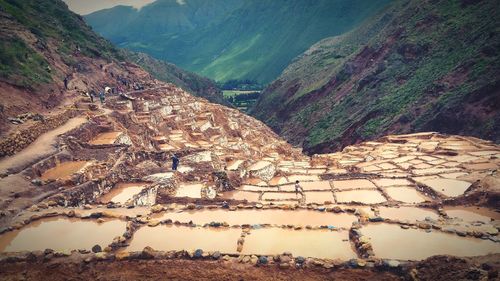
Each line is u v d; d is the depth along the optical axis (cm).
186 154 3369
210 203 2397
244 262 1505
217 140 4691
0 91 3609
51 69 5072
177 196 2467
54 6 8150
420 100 6162
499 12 6306
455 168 3189
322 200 2564
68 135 3228
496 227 1742
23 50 4844
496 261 1354
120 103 4572
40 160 2667
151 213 2036
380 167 3438
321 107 9094
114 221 1923
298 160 4572
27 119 3262
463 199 2269
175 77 14100
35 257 1551
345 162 3831
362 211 2003
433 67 6681
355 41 13350
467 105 5394
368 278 1407
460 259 1378
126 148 3175
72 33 7662
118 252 1591
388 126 6116
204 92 15212
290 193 2747
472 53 6050
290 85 12662
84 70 6347
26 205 2081
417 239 1678
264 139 6072
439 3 7962
